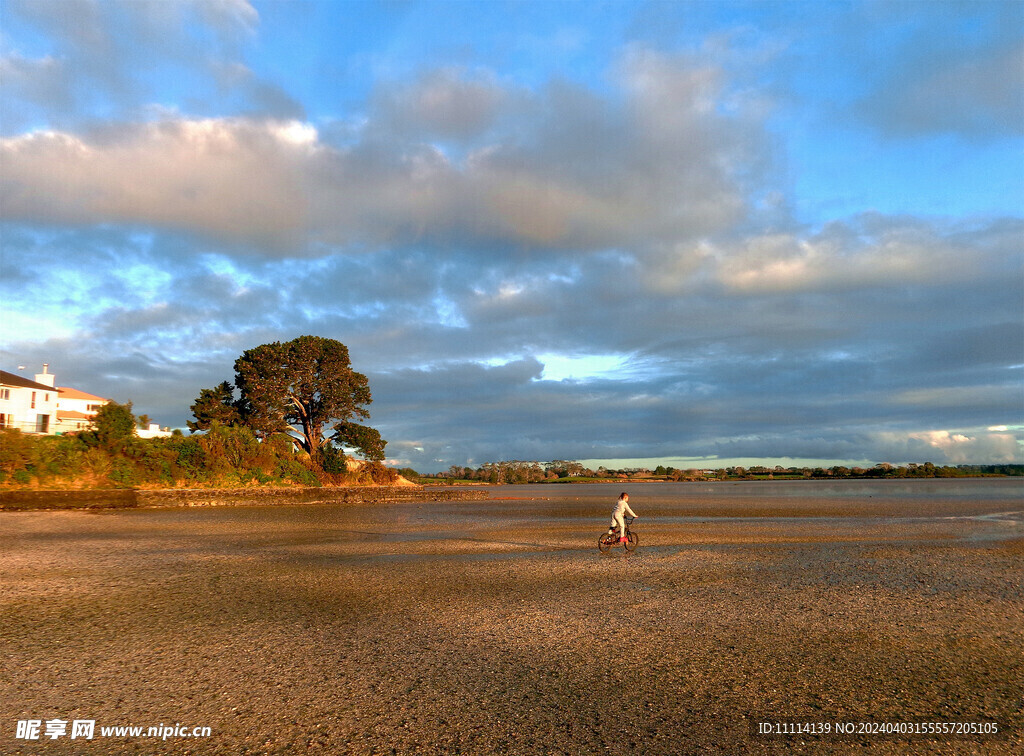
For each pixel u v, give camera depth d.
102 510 39.47
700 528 29.42
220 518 34.69
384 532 27.81
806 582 15.88
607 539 21.77
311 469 58.56
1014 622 12.08
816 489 76.81
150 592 14.45
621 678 8.78
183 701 7.89
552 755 6.50
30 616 12.18
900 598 14.11
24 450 43.34
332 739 6.84
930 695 8.32
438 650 9.97
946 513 38.56
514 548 22.39
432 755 6.48
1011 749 6.81
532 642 10.42
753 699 8.09
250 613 12.39
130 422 49.31
